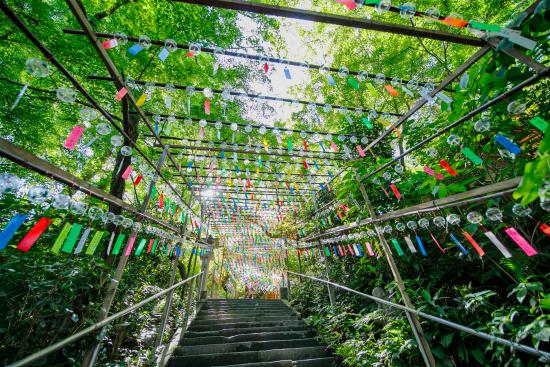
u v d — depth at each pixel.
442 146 2.80
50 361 1.97
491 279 2.34
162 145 2.88
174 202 3.37
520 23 1.18
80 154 4.22
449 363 2.00
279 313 5.32
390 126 2.43
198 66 4.10
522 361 1.66
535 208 1.81
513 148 1.33
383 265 3.40
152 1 3.44
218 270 10.98
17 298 1.99
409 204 3.07
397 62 5.71
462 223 2.42
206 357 3.11
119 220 1.93
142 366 2.69
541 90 1.85
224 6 1.37
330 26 6.02
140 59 3.58
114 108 3.83
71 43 3.04
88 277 2.39
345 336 3.43
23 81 3.31
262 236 7.25
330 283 3.83
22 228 2.16
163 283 4.86
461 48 5.00
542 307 1.53
